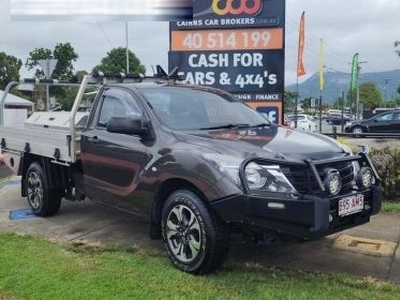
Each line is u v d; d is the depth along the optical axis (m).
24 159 7.85
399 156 8.10
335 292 4.65
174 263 5.23
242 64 9.88
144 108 5.82
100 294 4.63
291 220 4.48
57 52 54.81
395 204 7.80
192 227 5.00
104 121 6.38
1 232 6.75
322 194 4.66
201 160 4.89
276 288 4.75
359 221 5.08
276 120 9.84
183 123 5.69
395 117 27.17
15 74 58.03
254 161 4.63
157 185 5.33
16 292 4.72
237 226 4.77
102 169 6.23
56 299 4.55
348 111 80.69
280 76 9.77
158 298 4.55
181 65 10.10
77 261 5.52
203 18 9.96
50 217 7.54
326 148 5.13
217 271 5.14
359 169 5.18
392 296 4.56
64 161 6.92
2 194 9.41
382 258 5.58
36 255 5.73
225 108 6.22
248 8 9.76
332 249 5.88
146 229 6.83
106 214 7.65
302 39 21.92
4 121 9.00
